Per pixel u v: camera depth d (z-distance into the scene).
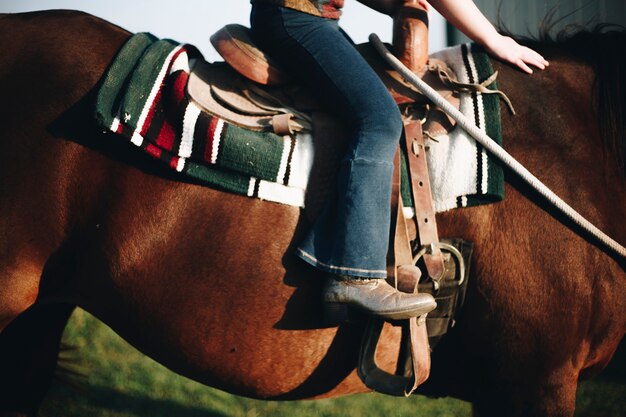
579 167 1.77
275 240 1.69
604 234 1.72
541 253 1.74
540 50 1.96
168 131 1.66
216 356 1.73
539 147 1.78
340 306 1.70
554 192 1.75
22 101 1.67
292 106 1.77
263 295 1.69
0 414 1.99
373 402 3.46
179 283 1.68
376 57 1.86
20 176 1.64
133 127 1.62
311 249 1.67
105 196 1.67
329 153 1.72
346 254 1.66
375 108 1.67
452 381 1.89
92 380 3.62
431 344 1.82
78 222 1.68
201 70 1.79
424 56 1.83
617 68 1.87
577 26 2.07
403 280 1.70
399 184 1.72
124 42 1.78
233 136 1.66
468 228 1.75
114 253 1.67
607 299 1.75
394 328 1.77
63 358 2.19
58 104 1.67
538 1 4.50
